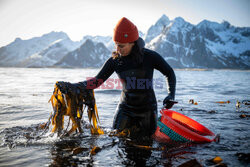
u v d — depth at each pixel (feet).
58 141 8.85
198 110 17.34
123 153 7.59
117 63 9.65
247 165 6.61
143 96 9.38
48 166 6.46
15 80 60.64
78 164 6.63
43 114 15.15
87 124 11.84
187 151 7.87
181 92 33.19
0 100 22.36
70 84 9.34
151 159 7.08
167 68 9.57
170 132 8.93
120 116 9.80
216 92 33.37
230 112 16.55
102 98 25.30
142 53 9.11
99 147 7.88
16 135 9.55
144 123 9.44
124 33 8.50
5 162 6.74
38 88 36.81
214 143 8.81
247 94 30.66
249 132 10.73
